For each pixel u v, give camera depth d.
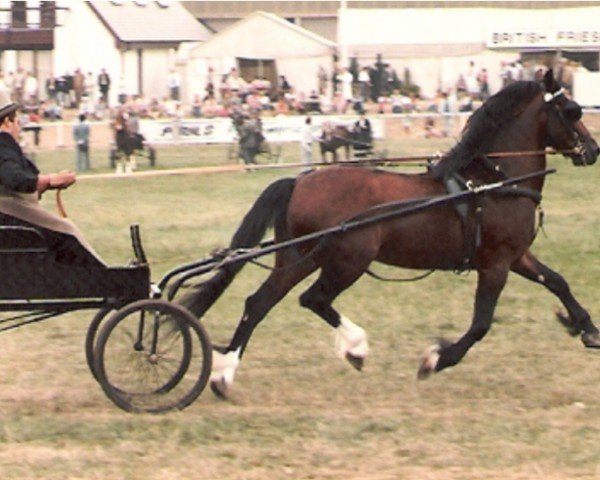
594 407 11.02
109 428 10.20
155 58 60.09
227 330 14.64
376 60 55.50
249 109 42.84
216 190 31.14
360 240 11.45
